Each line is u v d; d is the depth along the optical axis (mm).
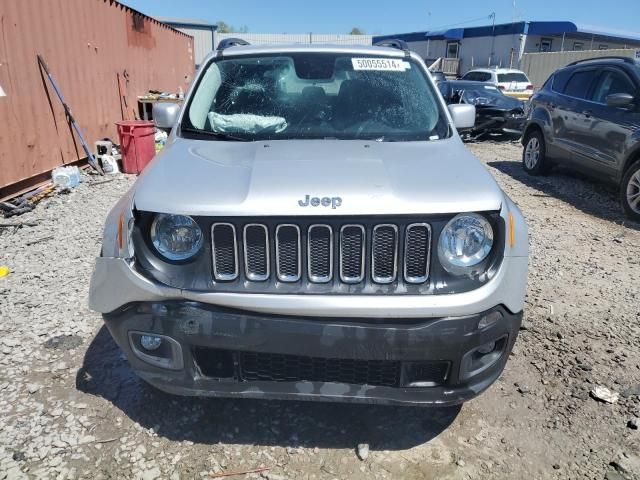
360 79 3473
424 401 2320
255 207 2178
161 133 10203
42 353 3230
